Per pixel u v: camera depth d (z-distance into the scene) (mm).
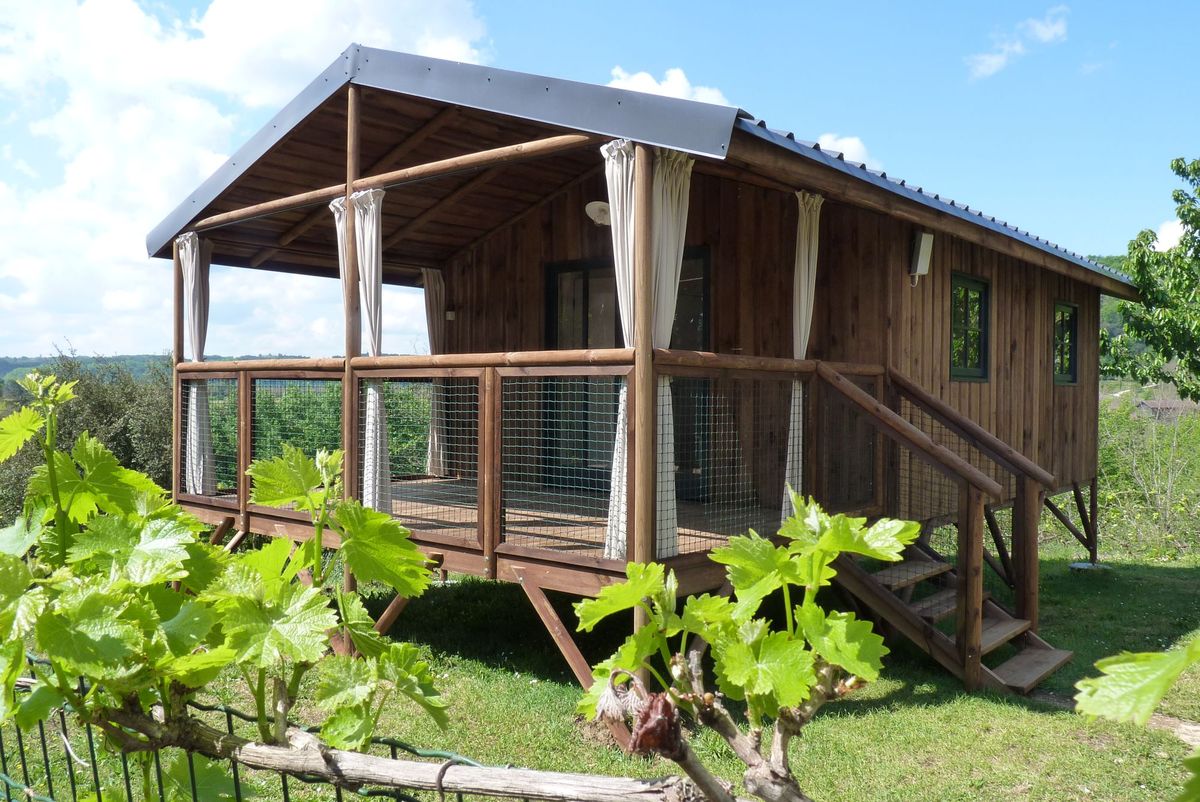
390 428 9414
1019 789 4238
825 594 7266
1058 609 8336
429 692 1234
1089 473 11297
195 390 8102
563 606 7645
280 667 1221
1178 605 8531
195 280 8266
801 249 6320
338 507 1253
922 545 7457
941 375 7902
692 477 7758
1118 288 11391
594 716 904
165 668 1149
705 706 899
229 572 1171
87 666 974
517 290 9391
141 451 13414
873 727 5039
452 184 8336
